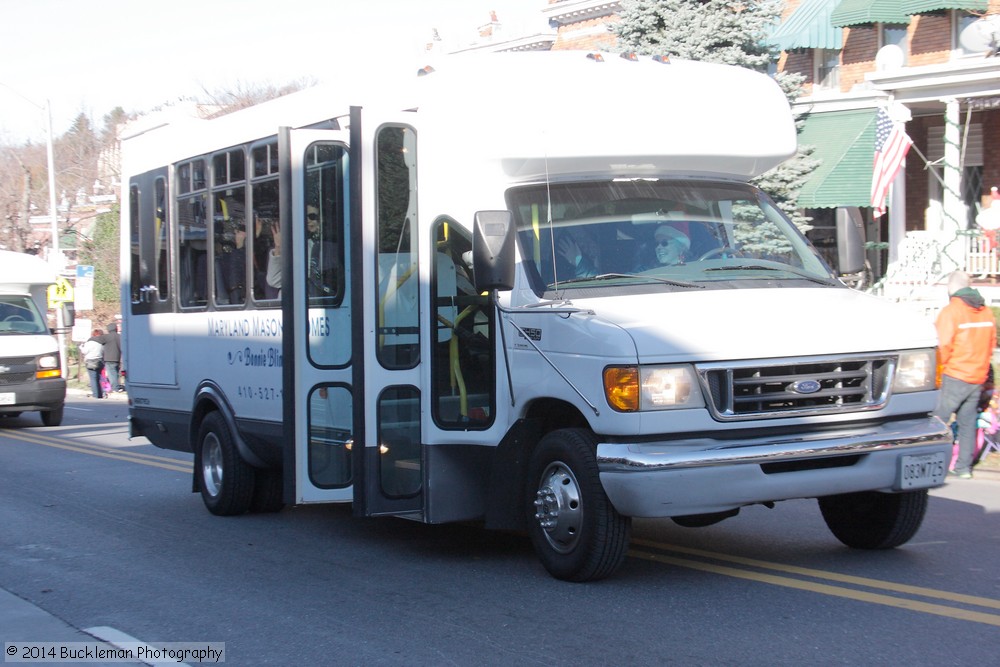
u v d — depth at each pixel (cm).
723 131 784
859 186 2175
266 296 922
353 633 630
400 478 775
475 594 702
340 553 852
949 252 2084
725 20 2114
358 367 760
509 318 722
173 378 1101
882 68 2202
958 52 2242
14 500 1152
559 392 681
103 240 4247
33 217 4806
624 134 752
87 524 1005
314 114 875
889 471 674
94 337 2905
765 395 649
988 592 670
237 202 970
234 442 995
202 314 1035
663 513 633
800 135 2356
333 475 813
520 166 741
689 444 639
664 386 634
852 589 681
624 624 621
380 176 770
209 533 950
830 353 658
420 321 775
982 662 544
